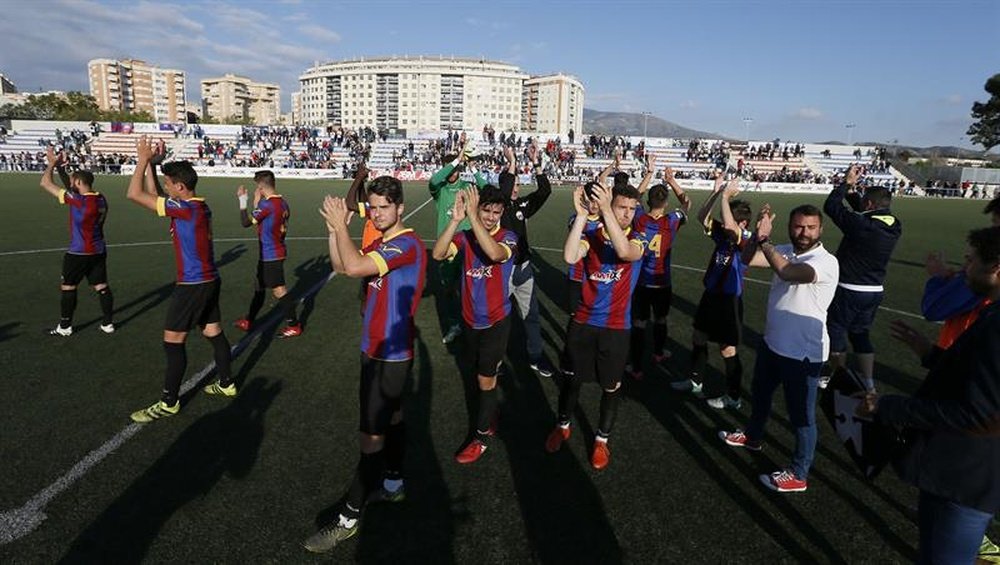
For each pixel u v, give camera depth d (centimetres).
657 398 515
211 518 327
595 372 401
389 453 343
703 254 1288
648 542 318
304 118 15962
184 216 429
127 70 14612
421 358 596
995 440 208
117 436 412
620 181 591
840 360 537
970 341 202
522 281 554
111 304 641
